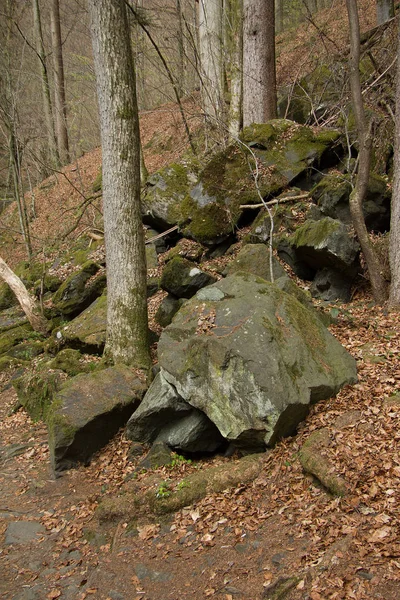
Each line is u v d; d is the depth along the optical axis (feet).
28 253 58.54
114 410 24.85
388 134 36.22
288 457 18.60
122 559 17.17
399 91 26.71
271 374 19.15
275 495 17.34
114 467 23.52
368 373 21.68
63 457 24.43
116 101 28.19
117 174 28.81
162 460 22.03
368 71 45.55
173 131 66.54
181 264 32.83
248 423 19.24
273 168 38.34
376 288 28.27
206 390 20.61
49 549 19.20
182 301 32.99
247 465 19.11
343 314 27.43
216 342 20.43
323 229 29.68
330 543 14.17
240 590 13.92
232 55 52.01
